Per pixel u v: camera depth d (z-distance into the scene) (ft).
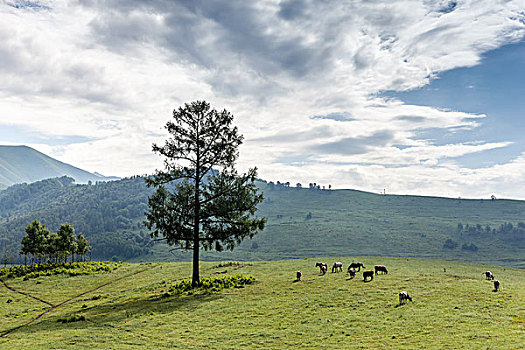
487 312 89.92
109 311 113.09
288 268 186.19
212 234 149.48
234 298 120.16
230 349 73.87
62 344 79.20
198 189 148.77
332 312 97.55
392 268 176.35
